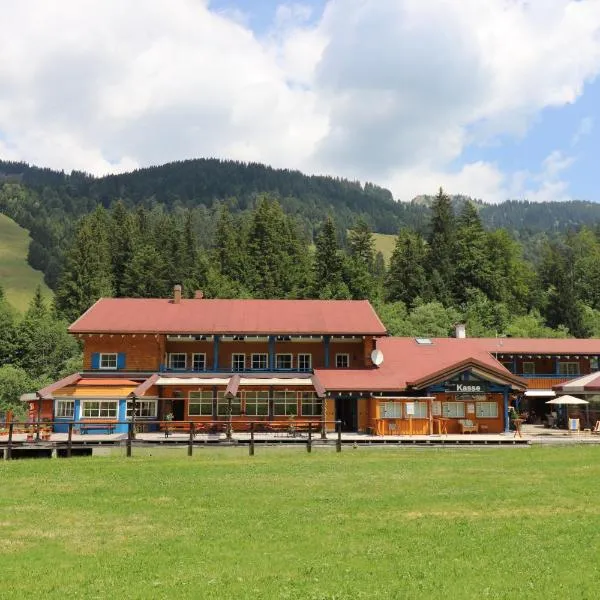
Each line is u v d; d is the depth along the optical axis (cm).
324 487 2202
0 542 1526
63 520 1748
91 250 10362
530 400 5612
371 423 4247
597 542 1459
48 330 8662
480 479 2342
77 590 1184
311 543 1480
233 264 11012
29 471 2645
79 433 4375
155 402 4581
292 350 4972
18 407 7431
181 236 12538
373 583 1202
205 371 4744
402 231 10881
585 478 2336
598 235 15788
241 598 1132
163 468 2688
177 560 1362
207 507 1898
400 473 2506
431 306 8800
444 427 4253
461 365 4316
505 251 10731
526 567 1288
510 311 10031
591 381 4631
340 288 9356
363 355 4959
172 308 5178
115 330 4641
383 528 1609
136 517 1775
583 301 11412
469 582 1202
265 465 2755
